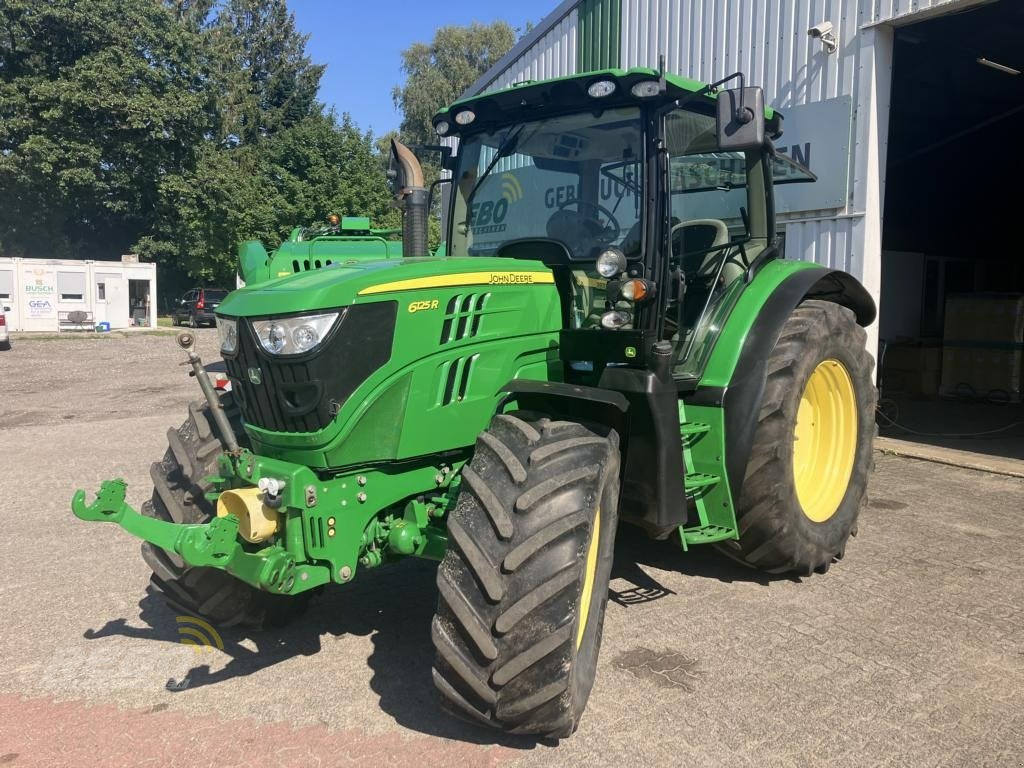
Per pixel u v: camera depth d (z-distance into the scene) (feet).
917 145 39.55
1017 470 21.83
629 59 33.01
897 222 40.32
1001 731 9.30
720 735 9.20
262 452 10.23
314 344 9.18
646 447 10.67
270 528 9.28
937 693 10.14
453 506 10.18
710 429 12.51
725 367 12.71
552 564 8.29
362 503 9.81
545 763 8.69
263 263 36.37
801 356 13.21
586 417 10.73
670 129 12.57
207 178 99.14
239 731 9.43
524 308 11.03
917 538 16.40
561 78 11.46
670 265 12.35
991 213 44.42
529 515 8.54
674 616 12.51
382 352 9.57
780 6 26.48
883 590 13.58
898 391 36.96
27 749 9.13
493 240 13.06
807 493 14.64
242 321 9.67
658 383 10.65
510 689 8.26
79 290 81.41
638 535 16.67
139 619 12.74
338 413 9.31
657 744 9.02
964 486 20.71
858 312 17.19
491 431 9.61
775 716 9.59
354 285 9.41
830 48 24.80
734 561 14.98
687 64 30.22
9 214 93.35
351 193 114.52
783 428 12.84
